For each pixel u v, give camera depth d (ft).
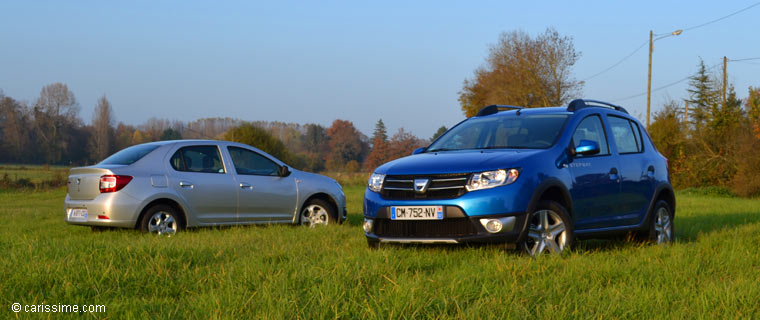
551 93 182.50
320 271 16.07
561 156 20.39
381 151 379.96
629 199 22.93
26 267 16.46
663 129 128.67
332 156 425.69
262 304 13.03
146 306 13.41
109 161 29.76
